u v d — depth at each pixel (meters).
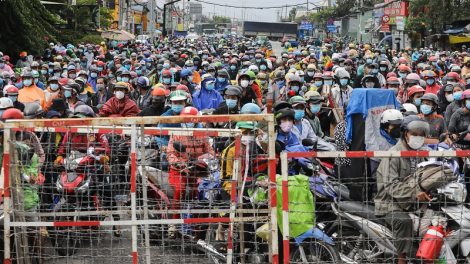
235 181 6.75
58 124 6.46
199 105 15.12
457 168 6.95
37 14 33.84
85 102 16.27
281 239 7.04
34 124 6.47
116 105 12.78
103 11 59.88
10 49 31.70
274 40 101.25
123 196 7.61
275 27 97.06
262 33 97.00
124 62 27.45
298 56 32.22
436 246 6.64
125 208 7.28
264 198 6.88
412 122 6.79
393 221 6.69
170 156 7.42
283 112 8.77
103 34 55.88
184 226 7.30
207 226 7.41
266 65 21.48
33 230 7.13
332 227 7.20
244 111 8.52
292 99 10.17
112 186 7.62
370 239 6.89
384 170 6.81
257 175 7.04
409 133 6.82
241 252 6.85
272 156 6.38
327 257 6.91
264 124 8.59
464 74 23.92
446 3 53.38
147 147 8.19
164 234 7.48
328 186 7.33
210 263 7.16
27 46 32.16
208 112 12.07
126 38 62.66
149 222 6.43
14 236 6.70
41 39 33.66
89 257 7.29
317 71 21.97
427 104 11.05
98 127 6.98
